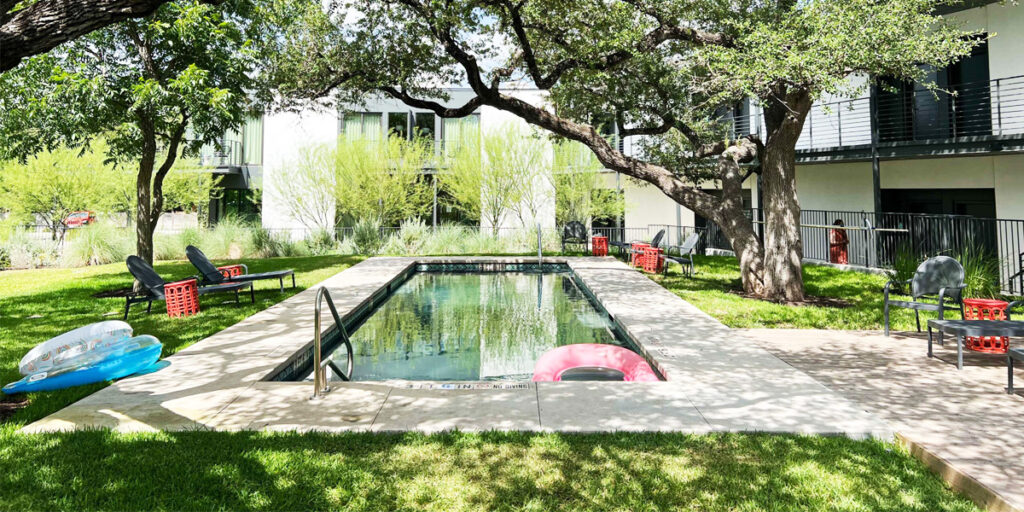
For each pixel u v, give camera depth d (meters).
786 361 4.92
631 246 14.27
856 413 3.55
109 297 8.77
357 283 9.80
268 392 4.00
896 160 12.90
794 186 8.49
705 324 6.37
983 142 10.17
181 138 9.56
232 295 8.95
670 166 14.05
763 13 8.05
